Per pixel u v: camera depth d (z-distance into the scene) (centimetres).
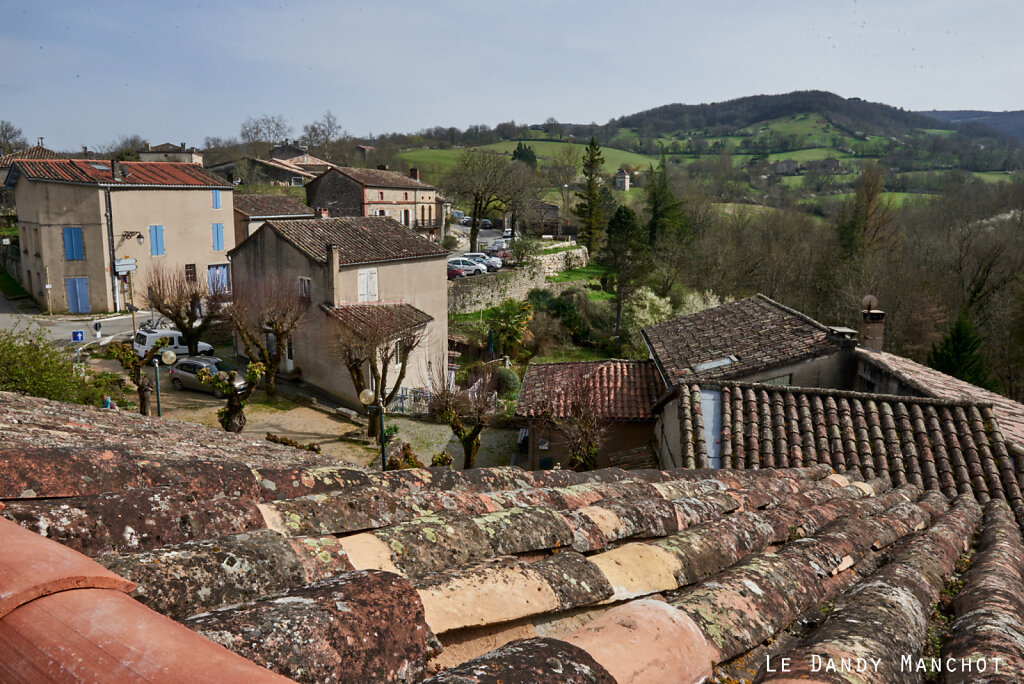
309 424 2392
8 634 129
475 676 167
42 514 218
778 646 289
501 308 4094
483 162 5928
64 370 1800
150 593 193
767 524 459
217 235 4178
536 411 1802
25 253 4006
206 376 2069
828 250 4981
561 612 282
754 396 1027
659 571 336
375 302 2839
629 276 4388
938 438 897
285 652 164
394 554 274
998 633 300
